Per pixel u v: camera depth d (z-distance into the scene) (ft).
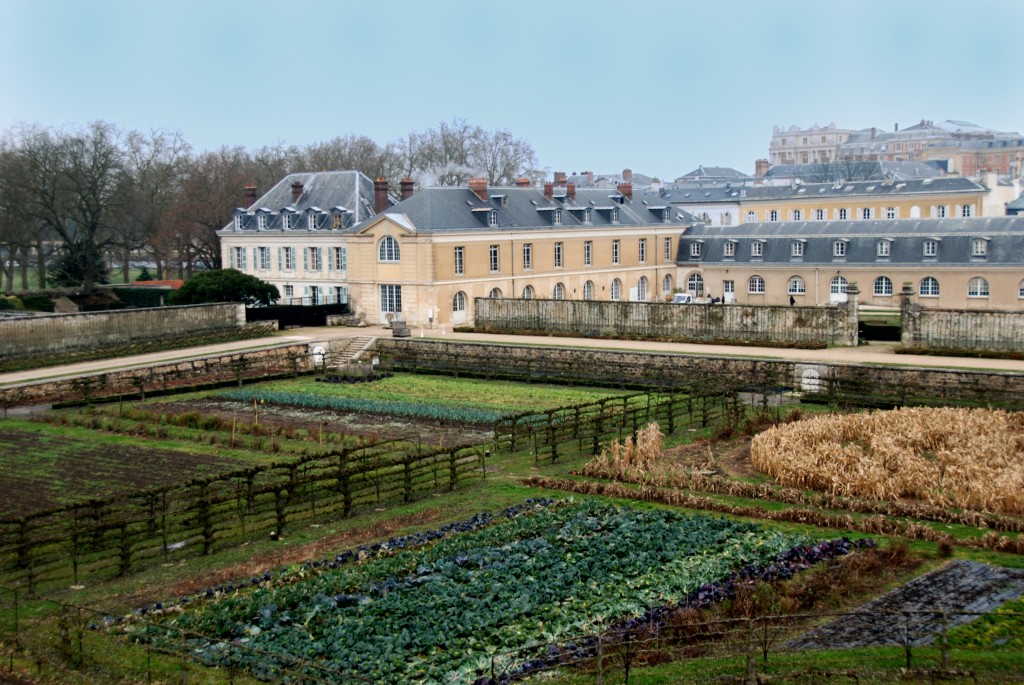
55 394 184.55
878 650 73.15
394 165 440.86
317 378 209.36
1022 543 95.66
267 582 94.07
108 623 85.46
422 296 256.52
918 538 100.89
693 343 220.02
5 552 97.45
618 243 310.45
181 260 389.80
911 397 169.07
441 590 87.97
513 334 243.19
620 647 75.82
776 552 95.91
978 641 75.25
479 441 148.66
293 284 293.23
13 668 75.87
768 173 543.80
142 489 124.88
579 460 137.49
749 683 67.87
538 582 88.89
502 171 441.68
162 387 197.06
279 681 72.59
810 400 173.17
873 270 278.87
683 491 119.24
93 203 335.67
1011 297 257.55
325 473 121.08
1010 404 160.45
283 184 310.65
